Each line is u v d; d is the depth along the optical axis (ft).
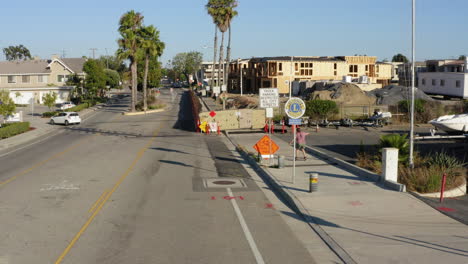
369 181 54.49
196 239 35.09
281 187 52.21
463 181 52.42
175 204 46.44
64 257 31.30
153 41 194.80
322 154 75.82
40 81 260.01
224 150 90.68
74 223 39.55
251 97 203.92
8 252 32.32
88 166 71.46
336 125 130.41
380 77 283.18
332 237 35.09
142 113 191.01
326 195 47.98
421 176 52.13
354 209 42.70
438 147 84.07
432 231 36.19
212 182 58.13
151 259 30.86
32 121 167.43
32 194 51.37
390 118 135.23
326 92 178.70
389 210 42.22
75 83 249.96
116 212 43.27
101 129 139.23
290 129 125.80
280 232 36.96
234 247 33.27
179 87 463.42
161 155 83.61
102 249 32.89
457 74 194.49
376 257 30.66
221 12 228.02
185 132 127.34
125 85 537.24
